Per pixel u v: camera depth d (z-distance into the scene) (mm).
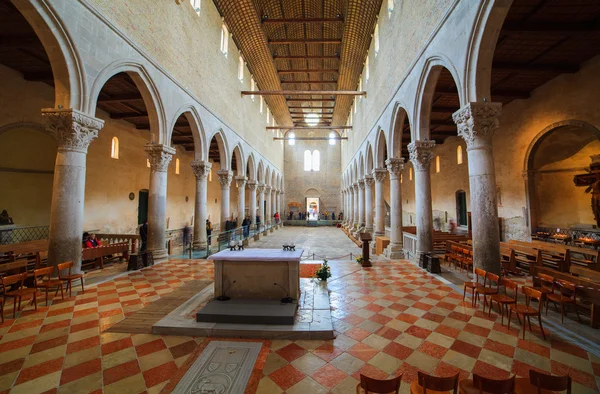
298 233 26625
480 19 6109
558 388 2477
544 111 10977
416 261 10539
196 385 3412
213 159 27047
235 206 34406
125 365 3850
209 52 13961
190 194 23172
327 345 4426
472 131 6504
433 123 15812
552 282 5652
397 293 7004
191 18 12180
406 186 27297
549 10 7211
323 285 7551
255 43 18875
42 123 11070
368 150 18812
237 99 18328
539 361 3910
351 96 26484
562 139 10914
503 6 5816
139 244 12641
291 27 19703
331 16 17719
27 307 5902
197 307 5812
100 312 5680
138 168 16484
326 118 36375
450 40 7223
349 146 29875
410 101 10164
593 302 4879
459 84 6855
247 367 3816
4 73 9992
